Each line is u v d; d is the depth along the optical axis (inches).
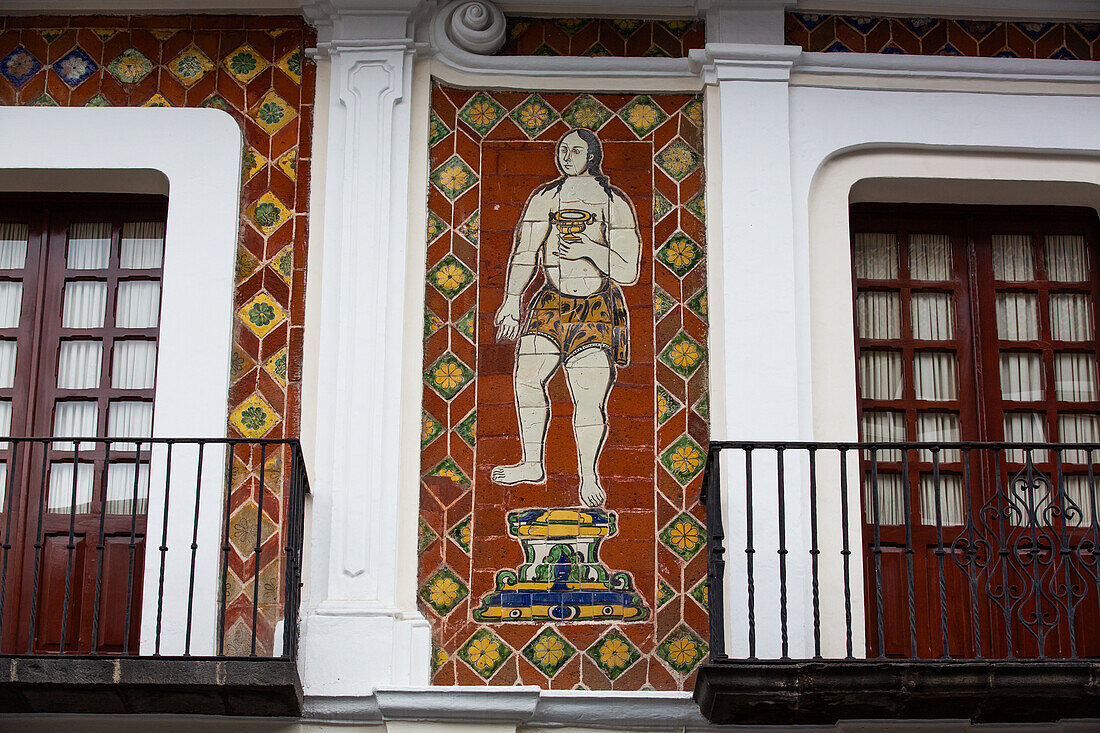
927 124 369.1
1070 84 373.4
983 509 324.2
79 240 370.6
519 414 350.9
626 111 374.3
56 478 353.4
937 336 370.0
